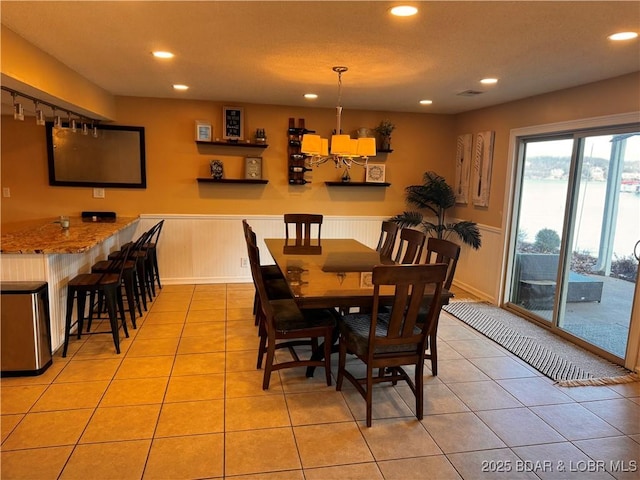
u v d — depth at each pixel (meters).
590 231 3.91
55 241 3.52
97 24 2.63
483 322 4.51
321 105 5.58
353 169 6.00
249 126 5.59
